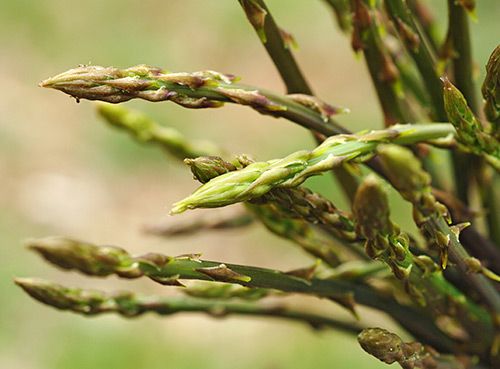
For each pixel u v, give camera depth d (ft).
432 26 1.46
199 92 1.23
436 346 1.43
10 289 4.31
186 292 1.41
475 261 1.26
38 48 5.98
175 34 6.11
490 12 4.99
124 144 5.15
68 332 4.13
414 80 1.47
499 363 1.43
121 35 6.10
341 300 1.37
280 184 1.19
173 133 1.59
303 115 1.28
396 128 1.26
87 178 5.06
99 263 1.22
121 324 4.16
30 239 1.23
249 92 1.25
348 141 1.20
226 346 4.06
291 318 1.54
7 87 5.64
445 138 1.28
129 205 4.93
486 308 1.39
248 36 6.01
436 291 1.33
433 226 1.21
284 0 6.11
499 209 1.46
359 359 3.78
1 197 4.91
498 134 1.27
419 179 1.11
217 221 1.56
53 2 6.27
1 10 6.15
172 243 4.62
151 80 1.21
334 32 5.90
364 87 5.39
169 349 4.07
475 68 1.40
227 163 1.20
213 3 6.23
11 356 4.06
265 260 4.51
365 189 1.13
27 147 5.22
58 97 5.59
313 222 1.27
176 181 5.06
